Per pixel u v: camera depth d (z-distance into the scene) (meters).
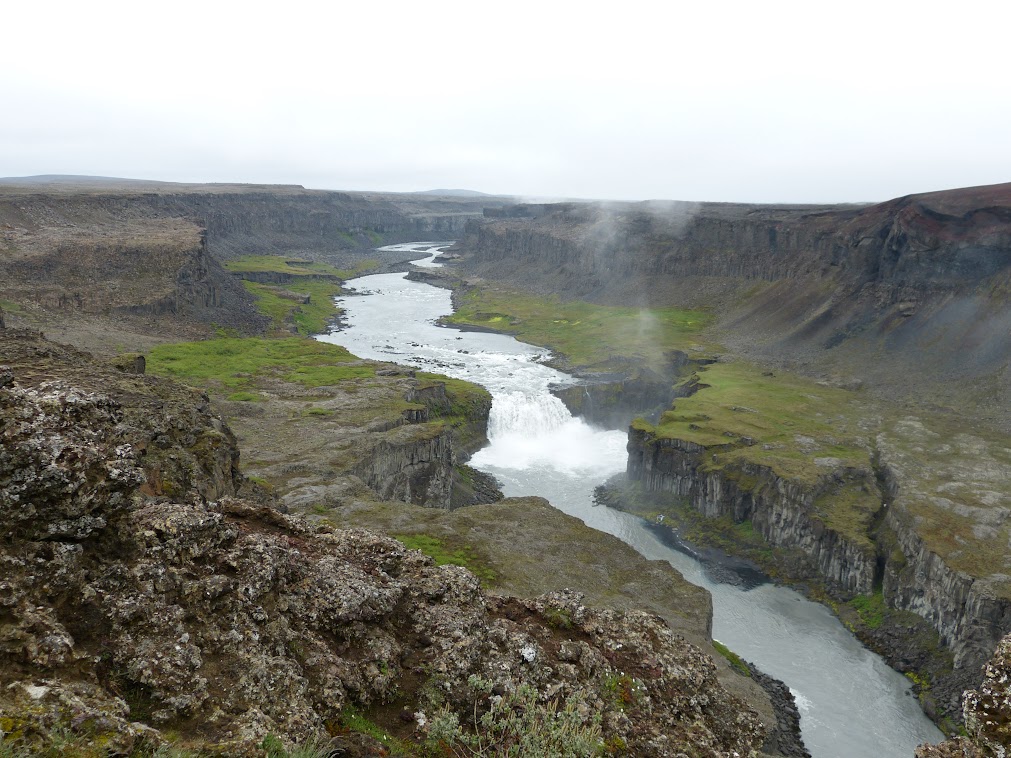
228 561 20.38
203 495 33.44
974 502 93.88
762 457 109.38
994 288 171.25
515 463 136.38
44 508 16.06
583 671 24.72
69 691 13.59
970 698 18.11
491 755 18.81
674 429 123.88
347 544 27.62
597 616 30.11
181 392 47.19
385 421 116.25
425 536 73.81
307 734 16.81
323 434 107.31
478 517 81.19
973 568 76.94
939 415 139.50
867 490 103.56
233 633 18.36
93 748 12.61
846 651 79.50
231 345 174.12
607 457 141.25
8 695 12.99
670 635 30.78
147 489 30.39
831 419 134.38
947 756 18.22
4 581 14.84
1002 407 138.00
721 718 27.48
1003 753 16.95
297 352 172.50
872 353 177.88
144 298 196.75
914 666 75.38
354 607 21.94
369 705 19.94
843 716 67.81
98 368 44.19
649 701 24.92
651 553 102.19
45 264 195.00
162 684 15.76
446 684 21.33
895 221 198.12
